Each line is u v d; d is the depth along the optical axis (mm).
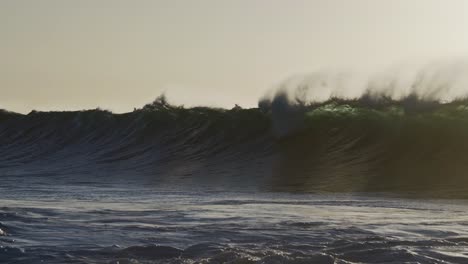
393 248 10070
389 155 30594
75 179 30219
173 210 16109
